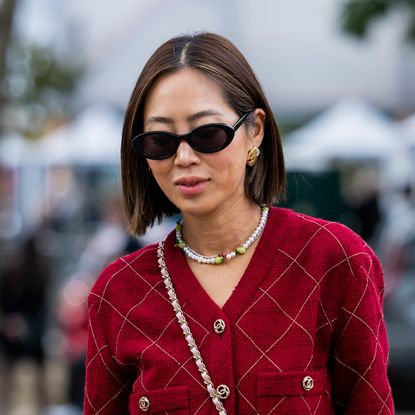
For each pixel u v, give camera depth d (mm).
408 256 18766
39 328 20141
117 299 6371
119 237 18656
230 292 6184
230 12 43094
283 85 43531
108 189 39438
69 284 19219
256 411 5875
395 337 17969
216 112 5973
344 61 43438
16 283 19812
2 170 45531
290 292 6043
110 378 6492
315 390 5934
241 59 6188
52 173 47312
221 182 6012
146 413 6074
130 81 40906
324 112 41438
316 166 36531
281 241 6180
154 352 6117
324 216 32219
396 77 43219
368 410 6082
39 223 35375
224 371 5918
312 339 5973
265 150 6434
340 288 6082
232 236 6270
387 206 34812
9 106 25875
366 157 38750
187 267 6293
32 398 22125
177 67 6004
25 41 25906
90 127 39281
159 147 6004
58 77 26328
